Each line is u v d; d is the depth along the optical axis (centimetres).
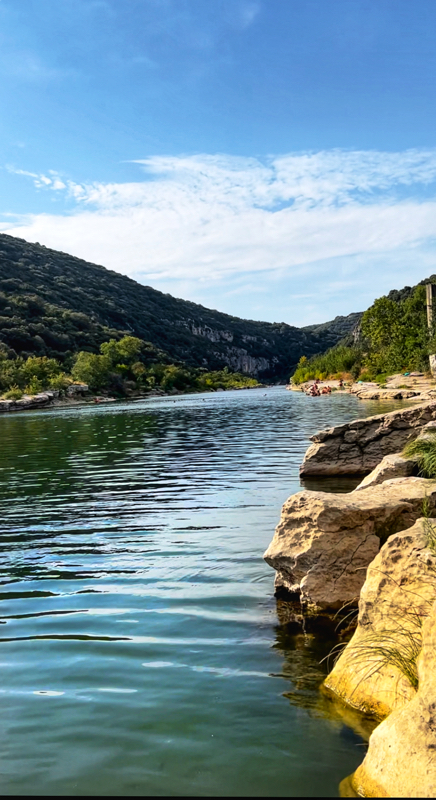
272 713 469
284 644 599
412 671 444
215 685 517
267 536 1007
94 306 17588
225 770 402
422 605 495
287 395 7894
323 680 521
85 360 10494
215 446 2400
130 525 1128
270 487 1462
